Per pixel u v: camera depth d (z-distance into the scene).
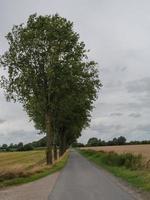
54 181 27.94
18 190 22.94
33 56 48.91
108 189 21.62
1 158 101.38
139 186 22.67
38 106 51.06
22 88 48.84
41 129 71.25
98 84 52.66
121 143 191.38
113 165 43.75
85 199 17.73
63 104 52.19
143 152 51.47
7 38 49.53
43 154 114.25
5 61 49.69
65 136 110.56
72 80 48.75
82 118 75.25
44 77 49.03
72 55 49.34
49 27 48.41
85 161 62.56
